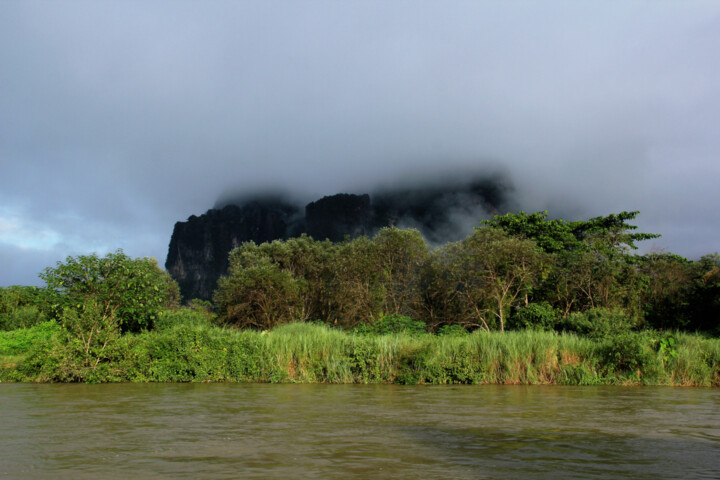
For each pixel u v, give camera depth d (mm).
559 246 35969
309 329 19438
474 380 15305
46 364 14789
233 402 11016
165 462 5945
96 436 7391
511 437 7496
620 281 31266
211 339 15930
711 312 30594
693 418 9336
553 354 15977
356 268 32062
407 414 9531
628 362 15961
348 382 15320
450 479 5301
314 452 6453
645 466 5914
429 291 32375
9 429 7945
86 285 18875
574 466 5883
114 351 15281
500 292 28938
